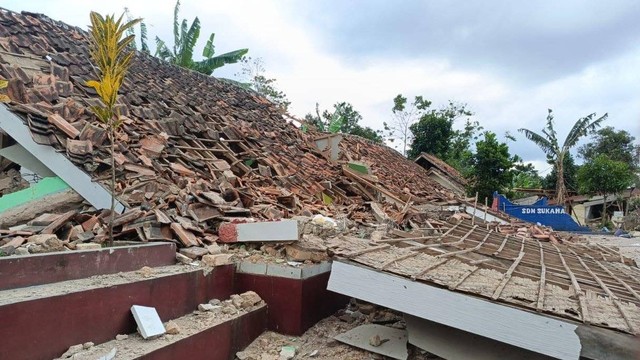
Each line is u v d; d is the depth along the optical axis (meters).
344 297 5.00
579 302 3.32
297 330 4.00
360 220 7.64
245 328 3.72
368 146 19.12
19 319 2.37
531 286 3.68
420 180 18.38
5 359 2.30
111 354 2.58
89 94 6.66
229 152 8.01
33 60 6.70
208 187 5.77
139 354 2.65
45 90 5.75
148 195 4.77
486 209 13.36
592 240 14.74
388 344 3.86
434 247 4.87
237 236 4.65
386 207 9.67
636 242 14.46
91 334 2.77
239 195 6.05
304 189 8.53
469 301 3.17
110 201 4.61
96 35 4.09
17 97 5.31
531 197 27.23
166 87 9.86
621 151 32.34
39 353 2.46
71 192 4.85
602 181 24.67
